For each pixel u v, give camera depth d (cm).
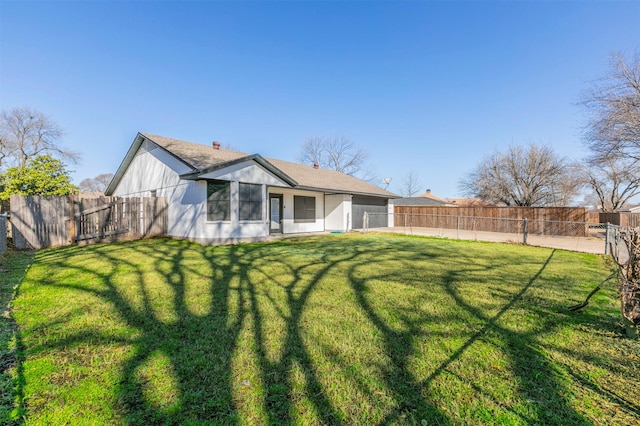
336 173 2177
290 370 241
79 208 988
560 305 409
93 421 182
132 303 403
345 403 201
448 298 438
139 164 1360
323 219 1736
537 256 859
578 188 2597
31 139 2600
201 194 1033
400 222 2150
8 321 338
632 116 1257
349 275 580
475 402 204
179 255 792
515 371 242
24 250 858
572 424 183
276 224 1472
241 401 202
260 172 1162
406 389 218
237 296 440
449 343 292
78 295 436
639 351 276
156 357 260
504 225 1744
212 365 248
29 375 231
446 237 1423
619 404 202
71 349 274
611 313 376
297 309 386
